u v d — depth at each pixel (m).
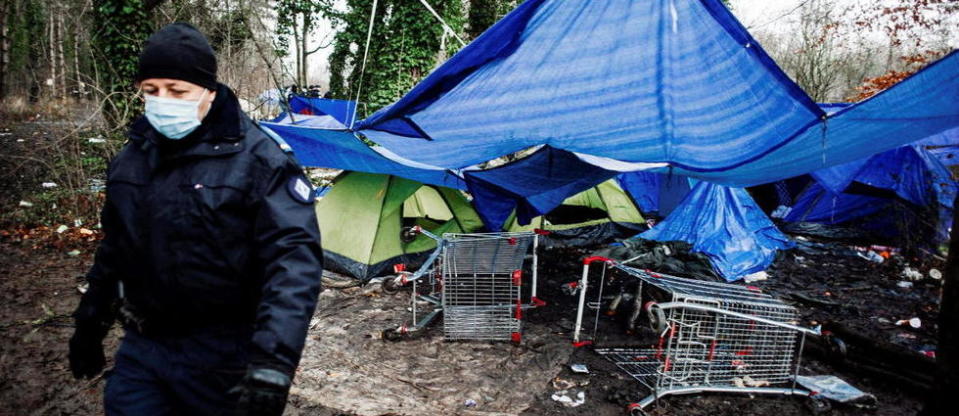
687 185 9.66
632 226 8.84
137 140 1.58
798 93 3.56
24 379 3.47
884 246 8.98
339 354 4.13
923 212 8.16
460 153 5.18
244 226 1.51
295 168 1.58
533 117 4.28
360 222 6.23
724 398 3.71
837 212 10.27
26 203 7.53
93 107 9.79
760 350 3.85
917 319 5.40
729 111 3.86
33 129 12.93
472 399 3.58
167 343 1.59
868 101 3.57
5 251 6.15
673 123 4.01
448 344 4.43
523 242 4.69
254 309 1.61
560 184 6.09
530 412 3.46
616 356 4.34
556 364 4.15
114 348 3.95
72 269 5.75
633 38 3.54
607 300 5.79
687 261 7.00
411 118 4.46
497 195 6.26
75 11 10.78
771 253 7.66
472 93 4.12
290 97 12.32
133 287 1.60
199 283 1.52
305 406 3.36
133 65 9.31
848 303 6.10
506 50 3.71
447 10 13.42
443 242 4.56
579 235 8.38
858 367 4.19
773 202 12.05
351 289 5.74
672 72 3.68
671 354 3.77
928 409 2.54
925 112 3.91
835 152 4.55
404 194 6.42
